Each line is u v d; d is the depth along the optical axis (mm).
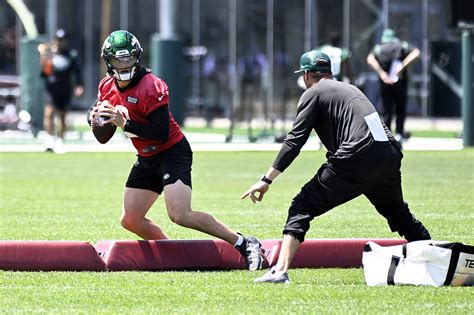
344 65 69188
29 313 23797
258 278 27609
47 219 40812
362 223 39281
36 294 25969
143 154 29891
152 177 30406
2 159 71188
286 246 27234
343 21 107812
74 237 35812
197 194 49719
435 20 107125
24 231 37281
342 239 30609
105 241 31266
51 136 78625
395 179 27781
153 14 110625
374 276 27125
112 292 26188
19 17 106062
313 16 107812
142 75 28969
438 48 103125
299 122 27422
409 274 26844
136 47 28594
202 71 110438
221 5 110125
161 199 49312
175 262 29797
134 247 29891
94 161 69625
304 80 28516
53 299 25359
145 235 31062
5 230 37531
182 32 110312
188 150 29969
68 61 77875
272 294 25828
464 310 23922
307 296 25578
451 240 34500
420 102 107125
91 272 29203
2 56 108062
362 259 28672
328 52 69000
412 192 49719
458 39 105938
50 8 110250
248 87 109750
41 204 45906
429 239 28703
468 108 77812
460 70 103562
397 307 24266
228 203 46250
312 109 27453
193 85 110625
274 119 101250
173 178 29453
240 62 110000
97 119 28703
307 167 64125
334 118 27406
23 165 66500
